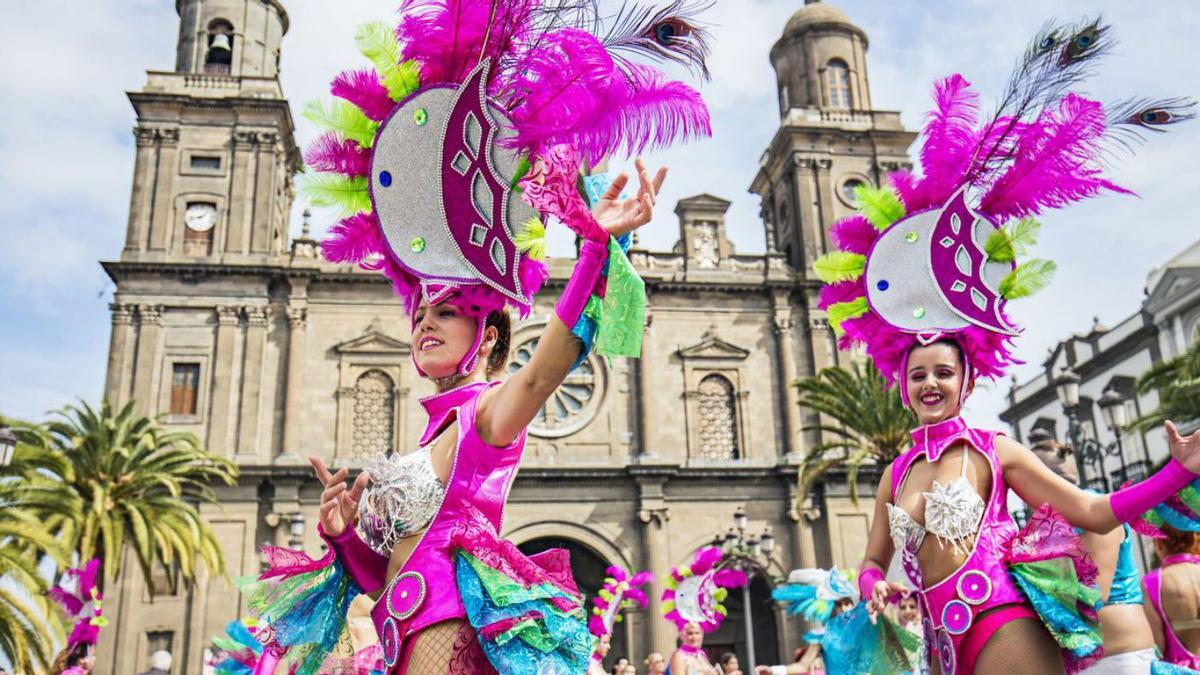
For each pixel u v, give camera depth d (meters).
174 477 29.28
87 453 27.47
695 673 10.76
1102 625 5.20
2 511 20.28
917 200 4.75
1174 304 37.66
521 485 35.72
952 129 4.77
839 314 4.94
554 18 3.27
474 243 3.34
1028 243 4.58
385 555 3.27
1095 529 3.92
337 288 36.91
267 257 36.12
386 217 3.39
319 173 3.62
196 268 35.53
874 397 31.12
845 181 41.19
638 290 2.83
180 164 37.25
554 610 3.02
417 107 3.38
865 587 4.52
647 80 3.02
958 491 4.11
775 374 38.84
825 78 44.16
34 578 18.97
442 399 3.27
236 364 35.22
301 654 3.51
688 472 36.38
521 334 35.12
